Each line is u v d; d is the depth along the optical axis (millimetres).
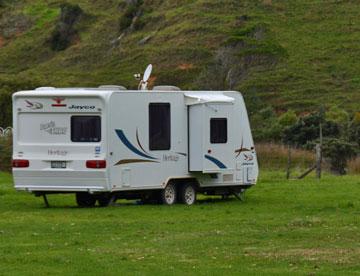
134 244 38000
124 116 52219
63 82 178000
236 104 57906
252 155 58938
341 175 84625
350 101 158500
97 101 51500
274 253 35781
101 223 45031
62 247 37188
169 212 50438
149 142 53438
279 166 94125
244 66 176125
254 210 51875
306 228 43156
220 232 41719
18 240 39188
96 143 51625
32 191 53250
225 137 56875
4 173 85500
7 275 30969
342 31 194125
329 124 115750
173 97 54750
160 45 192875
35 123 52906
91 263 33219
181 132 55156
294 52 183125
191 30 194250
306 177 79250
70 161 51969
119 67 188875
